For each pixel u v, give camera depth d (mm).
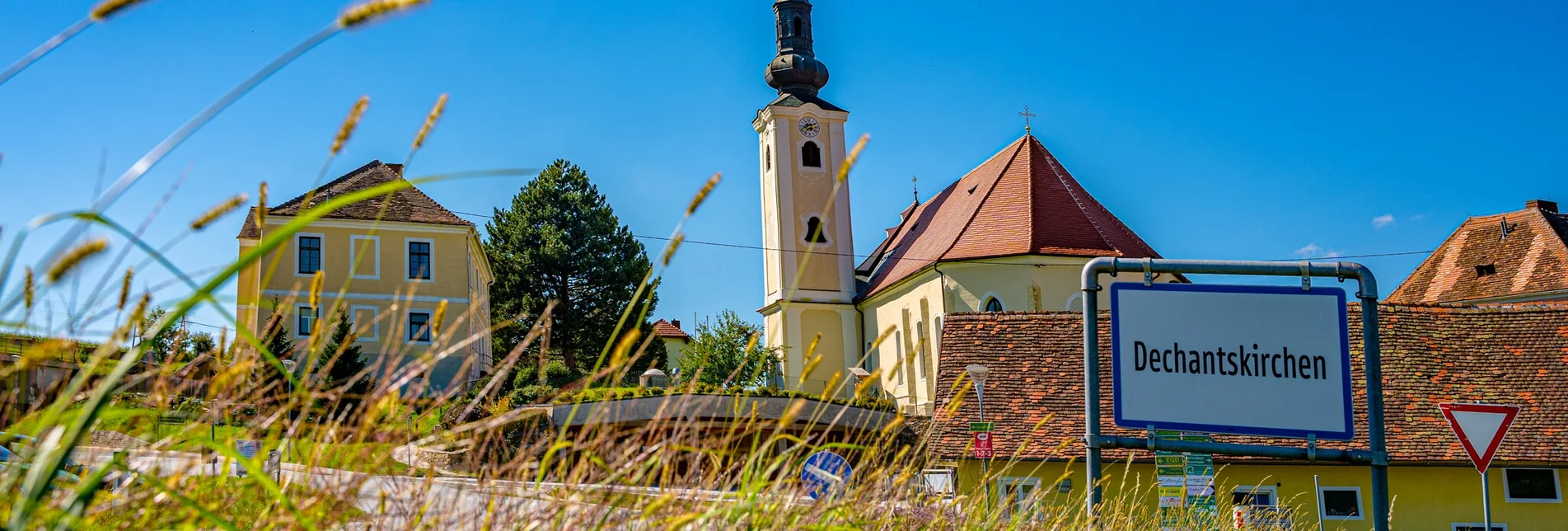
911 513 4680
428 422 2811
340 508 2596
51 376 2162
